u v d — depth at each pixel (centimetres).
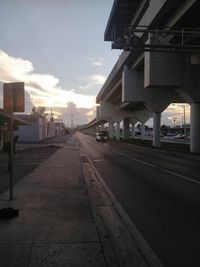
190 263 561
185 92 3297
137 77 4794
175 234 720
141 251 611
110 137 11188
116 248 623
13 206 880
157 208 964
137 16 3025
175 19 2333
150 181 1507
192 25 2406
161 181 1506
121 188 1314
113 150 4144
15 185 1236
